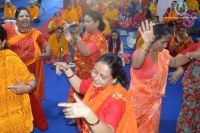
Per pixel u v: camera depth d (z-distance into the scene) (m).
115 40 6.75
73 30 3.54
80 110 1.73
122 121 1.99
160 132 4.41
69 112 1.72
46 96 5.39
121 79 2.12
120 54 6.82
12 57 2.88
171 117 4.89
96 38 3.49
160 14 10.47
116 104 1.96
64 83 6.01
